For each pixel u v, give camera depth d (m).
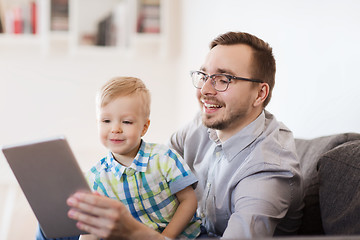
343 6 2.04
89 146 4.94
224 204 1.52
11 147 1.13
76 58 4.86
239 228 1.33
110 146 1.46
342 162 1.41
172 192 1.48
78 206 1.17
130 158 1.50
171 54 4.93
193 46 4.21
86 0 4.88
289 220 1.56
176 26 4.91
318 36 2.26
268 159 1.45
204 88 1.56
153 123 4.98
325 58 2.19
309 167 1.62
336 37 2.10
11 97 4.83
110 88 1.47
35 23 4.64
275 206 1.39
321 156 1.49
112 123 1.45
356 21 1.93
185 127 1.85
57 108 4.89
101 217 1.17
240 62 1.53
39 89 4.86
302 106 2.39
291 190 1.47
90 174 1.53
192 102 4.15
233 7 3.29
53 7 4.62
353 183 1.34
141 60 4.93
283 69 2.64
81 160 4.55
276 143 1.50
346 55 2.00
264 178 1.42
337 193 1.38
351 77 1.95
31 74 4.83
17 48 4.79
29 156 1.13
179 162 1.50
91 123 4.93
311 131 2.26
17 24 4.60
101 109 1.46
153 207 1.48
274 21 2.73
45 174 1.16
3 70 4.80
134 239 1.21
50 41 4.75
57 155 1.12
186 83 4.43
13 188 4.30
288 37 2.56
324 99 2.17
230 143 1.54
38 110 4.87
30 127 4.87
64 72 4.87
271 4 2.75
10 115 4.84
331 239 1.02
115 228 1.17
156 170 1.48
